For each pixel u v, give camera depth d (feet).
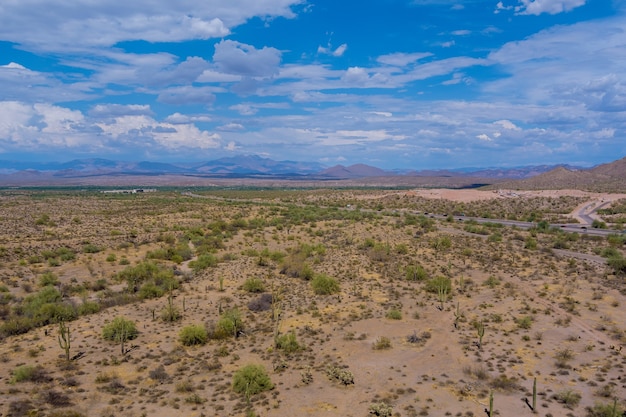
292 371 98.43
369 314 137.69
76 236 270.67
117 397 85.71
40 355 106.22
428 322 130.52
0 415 76.79
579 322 124.67
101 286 168.96
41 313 130.21
